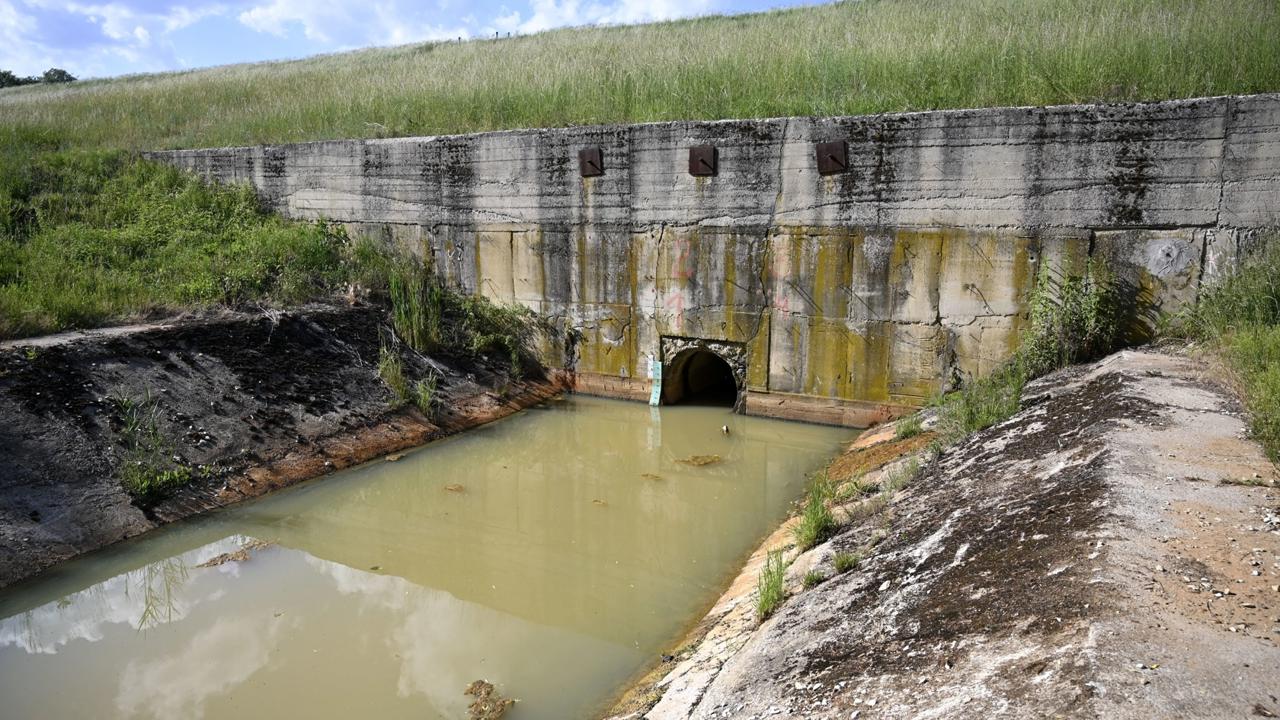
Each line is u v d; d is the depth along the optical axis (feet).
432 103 54.29
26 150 58.23
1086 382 29.09
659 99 46.88
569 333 46.96
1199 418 22.65
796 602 19.80
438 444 39.42
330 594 25.75
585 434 41.39
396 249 51.06
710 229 41.81
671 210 42.57
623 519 31.55
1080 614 13.35
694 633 22.22
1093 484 18.47
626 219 43.91
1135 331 33.94
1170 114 32.19
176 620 24.11
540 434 41.45
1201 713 10.69
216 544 29.07
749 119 40.01
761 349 41.83
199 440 33.01
